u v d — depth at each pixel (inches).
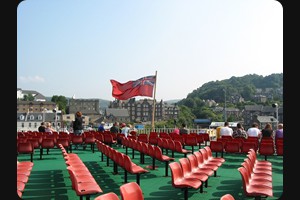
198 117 4825.3
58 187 304.0
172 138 565.9
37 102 4724.4
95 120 5708.7
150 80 785.6
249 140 500.4
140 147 439.8
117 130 712.4
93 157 519.2
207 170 298.4
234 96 5506.9
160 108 6668.3
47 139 496.4
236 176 358.0
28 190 291.7
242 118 4338.1
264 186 234.1
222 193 283.4
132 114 6579.7
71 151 578.6
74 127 606.9
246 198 267.4
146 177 349.7
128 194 172.6
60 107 5506.9
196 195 276.2
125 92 799.7
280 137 517.7
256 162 345.4
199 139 594.9
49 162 462.6
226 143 460.8
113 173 371.6
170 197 269.9
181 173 259.8
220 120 4630.9
